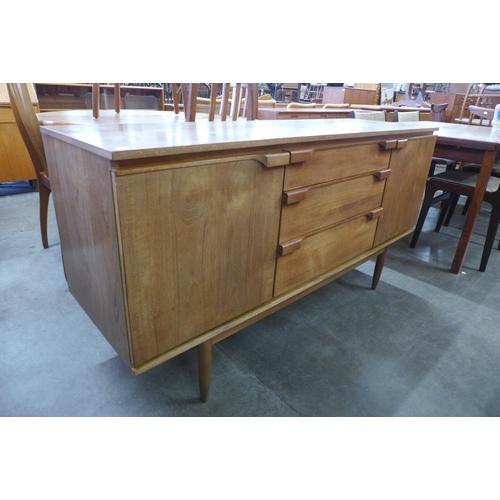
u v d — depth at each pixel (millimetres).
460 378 1255
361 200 1265
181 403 1099
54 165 935
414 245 2254
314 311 1583
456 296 1751
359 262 1420
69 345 1303
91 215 796
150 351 835
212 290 907
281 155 893
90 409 1062
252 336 1414
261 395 1144
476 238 2455
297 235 1068
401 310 1619
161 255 765
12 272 1748
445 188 2029
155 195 708
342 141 1091
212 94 1557
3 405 1057
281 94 6805
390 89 7691
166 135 848
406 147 1372
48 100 3881
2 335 1334
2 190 3012
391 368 1284
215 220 833
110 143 700
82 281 989
